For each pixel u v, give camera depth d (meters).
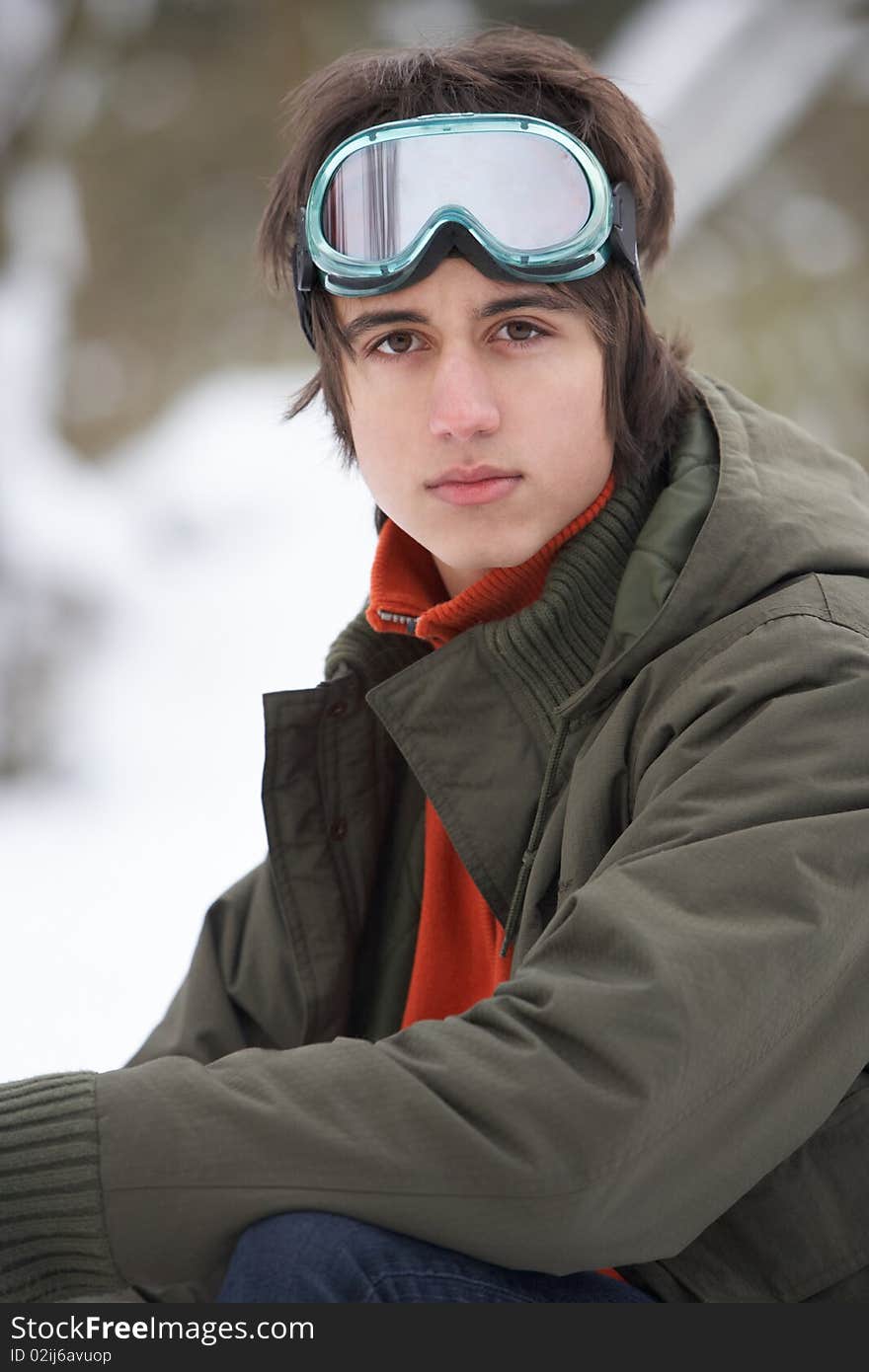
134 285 8.73
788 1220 1.37
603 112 1.58
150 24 8.46
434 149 1.48
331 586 8.03
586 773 1.49
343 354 1.58
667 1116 1.21
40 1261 1.32
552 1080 1.21
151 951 4.16
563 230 1.47
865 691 1.34
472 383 1.47
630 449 1.58
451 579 1.73
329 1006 1.78
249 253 8.70
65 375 8.70
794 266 7.61
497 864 1.58
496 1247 1.23
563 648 1.55
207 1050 1.85
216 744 6.69
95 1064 3.31
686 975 1.22
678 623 1.46
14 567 7.76
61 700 7.16
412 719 1.61
